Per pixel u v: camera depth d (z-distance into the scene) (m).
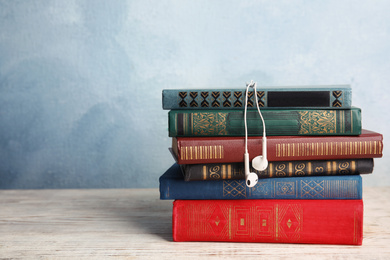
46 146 1.15
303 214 0.67
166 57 1.11
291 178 0.68
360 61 1.09
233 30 1.10
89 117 1.14
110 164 1.16
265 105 0.69
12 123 1.14
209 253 0.64
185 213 0.69
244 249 0.66
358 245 0.67
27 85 1.13
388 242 0.69
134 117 1.14
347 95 0.67
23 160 1.16
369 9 1.08
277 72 1.10
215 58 1.11
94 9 1.10
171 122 0.67
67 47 1.12
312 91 0.68
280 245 0.68
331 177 0.68
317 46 1.09
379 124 1.11
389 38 1.09
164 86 1.12
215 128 0.67
